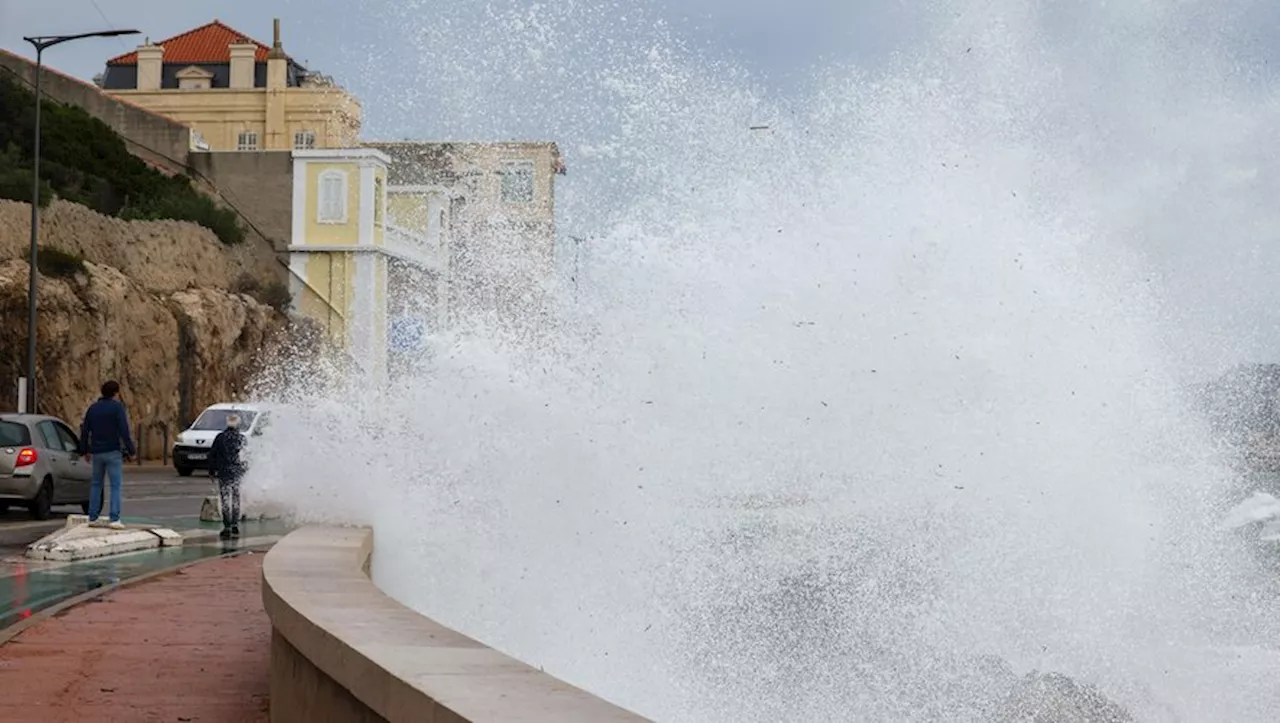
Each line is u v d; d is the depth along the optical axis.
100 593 24.81
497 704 7.83
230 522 37.25
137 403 101.31
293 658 12.59
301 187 126.38
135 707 15.29
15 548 33.81
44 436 44.69
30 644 19.30
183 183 123.44
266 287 123.19
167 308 107.19
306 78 162.62
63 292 94.56
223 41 169.25
